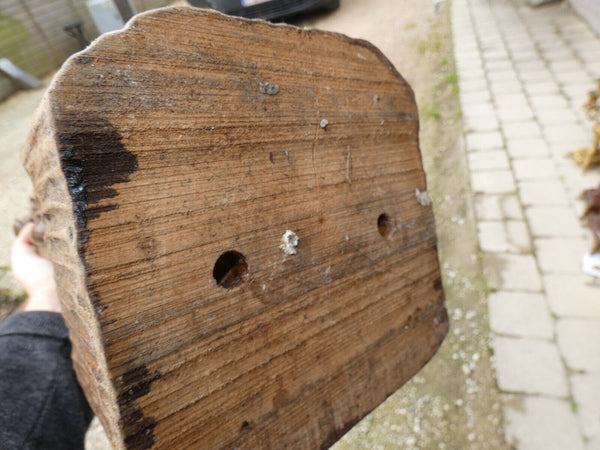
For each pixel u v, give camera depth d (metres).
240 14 2.33
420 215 0.36
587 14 2.22
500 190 1.46
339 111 0.30
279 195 0.26
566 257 1.22
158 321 0.20
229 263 0.25
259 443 0.24
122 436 0.19
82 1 2.61
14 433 0.27
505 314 1.13
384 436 0.98
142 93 0.20
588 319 1.08
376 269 0.31
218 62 0.23
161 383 0.20
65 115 0.18
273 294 0.25
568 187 1.41
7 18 2.41
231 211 0.23
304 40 0.28
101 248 0.19
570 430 0.90
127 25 0.20
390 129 0.34
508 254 1.27
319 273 0.27
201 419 0.21
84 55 0.19
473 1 2.77
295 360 0.26
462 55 2.21
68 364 0.32
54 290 0.37
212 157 0.23
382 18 2.68
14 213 1.51
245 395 0.23
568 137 1.58
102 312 0.19
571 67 1.93
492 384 1.01
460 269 1.28
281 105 0.26
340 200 0.29
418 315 0.34
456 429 0.95
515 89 1.88
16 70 2.44
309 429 0.26
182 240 0.21
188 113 0.22
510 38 2.28
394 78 0.35
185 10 0.22
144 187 0.20
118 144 0.20
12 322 0.32
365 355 0.30
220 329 0.22
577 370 0.99
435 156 1.68
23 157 0.25
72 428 0.30
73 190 0.18
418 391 1.04
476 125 1.74
